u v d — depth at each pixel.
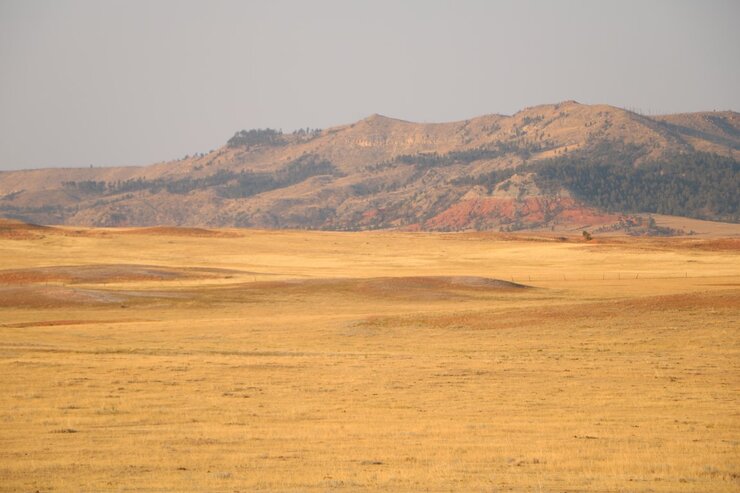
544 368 167.00
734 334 199.62
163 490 77.94
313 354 193.00
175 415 121.56
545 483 79.44
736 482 80.19
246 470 87.00
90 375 155.50
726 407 126.81
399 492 75.81
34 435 107.06
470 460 91.00
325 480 81.56
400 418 119.62
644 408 126.56
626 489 76.75
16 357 178.50
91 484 80.81
